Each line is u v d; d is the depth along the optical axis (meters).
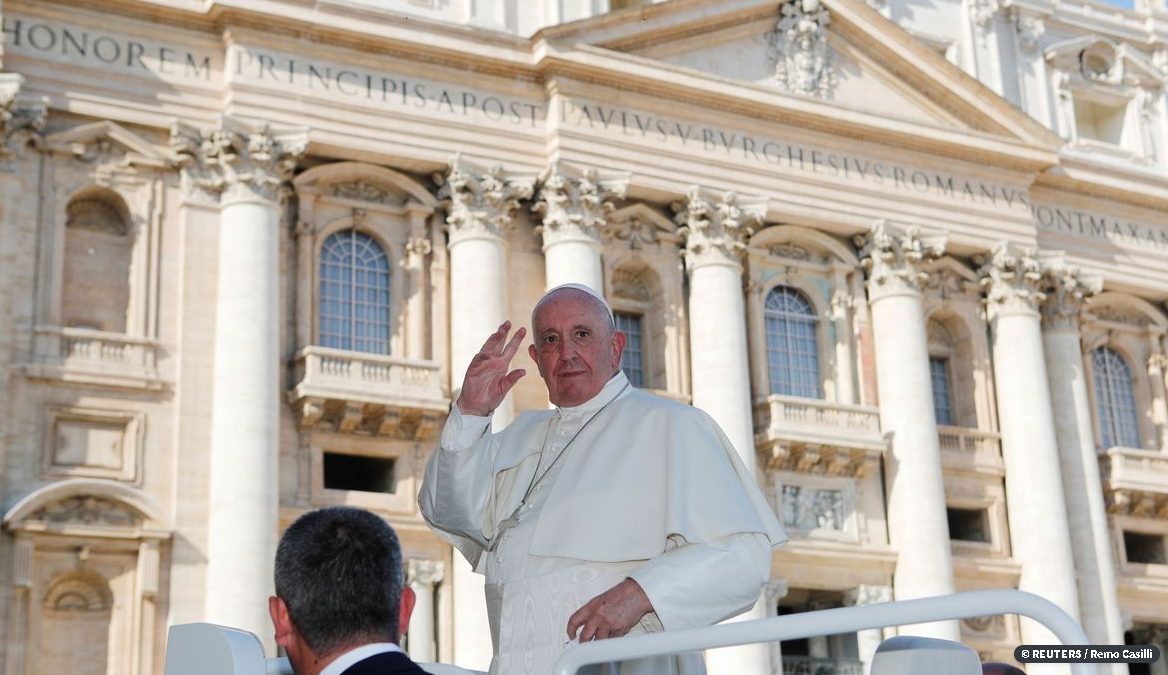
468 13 62.41
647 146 63.97
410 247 60.22
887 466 67.25
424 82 60.66
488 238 60.22
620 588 8.94
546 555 9.66
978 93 71.69
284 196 57.91
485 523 10.59
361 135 58.75
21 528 50.38
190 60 57.00
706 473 9.64
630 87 63.94
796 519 65.06
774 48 68.50
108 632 52.00
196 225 55.91
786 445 64.50
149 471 53.53
